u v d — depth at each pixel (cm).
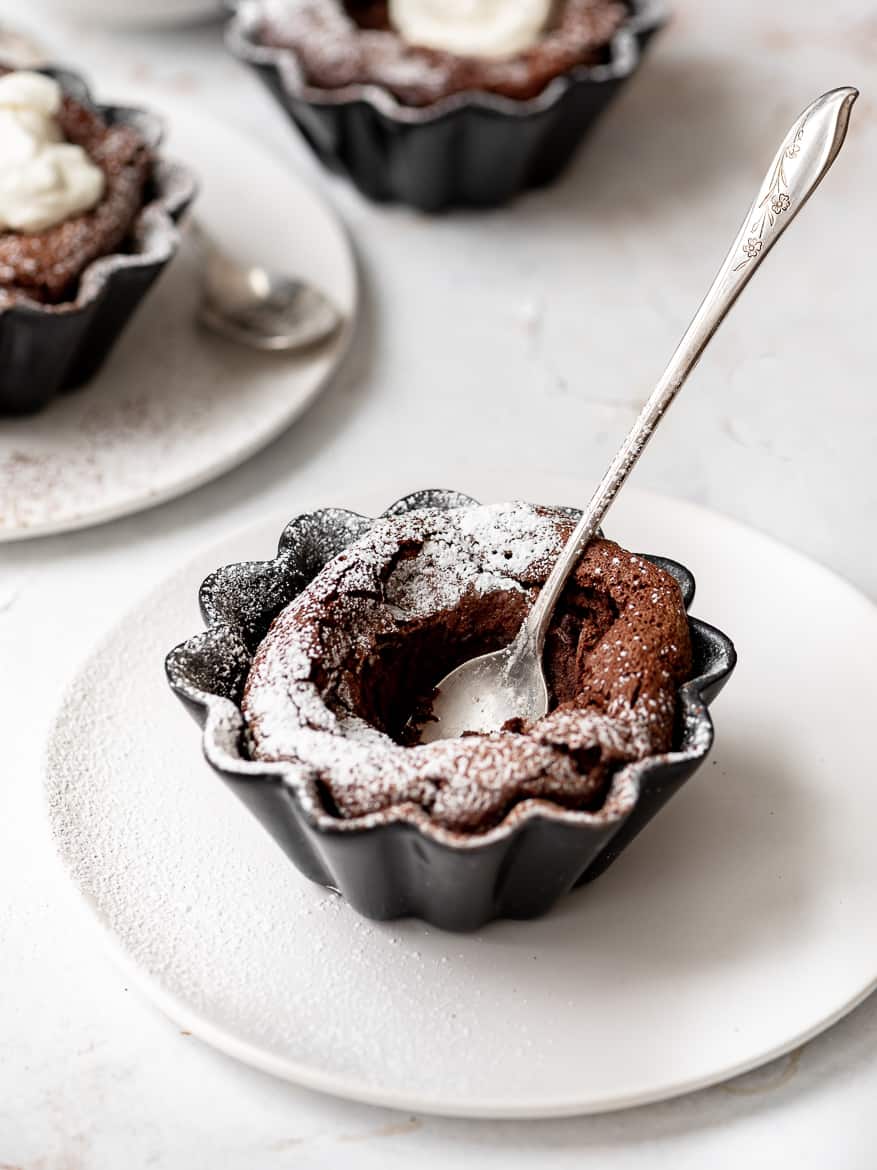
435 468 53
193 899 43
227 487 56
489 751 41
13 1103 42
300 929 43
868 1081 42
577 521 46
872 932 43
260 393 57
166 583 50
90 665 48
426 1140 41
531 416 58
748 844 45
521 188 67
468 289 63
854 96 42
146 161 58
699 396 59
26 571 53
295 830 42
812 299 62
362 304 62
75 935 44
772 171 43
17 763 48
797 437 58
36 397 56
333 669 43
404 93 63
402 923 43
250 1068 42
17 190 55
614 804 40
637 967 42
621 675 42
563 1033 41
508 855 40
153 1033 43
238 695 43
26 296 54
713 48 74
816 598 50
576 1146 41
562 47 63
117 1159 41
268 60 63
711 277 64
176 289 61
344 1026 41
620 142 69
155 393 57
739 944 43
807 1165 41
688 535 51
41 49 71
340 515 46
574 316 62
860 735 47
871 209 66
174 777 46
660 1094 40
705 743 41
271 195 64
